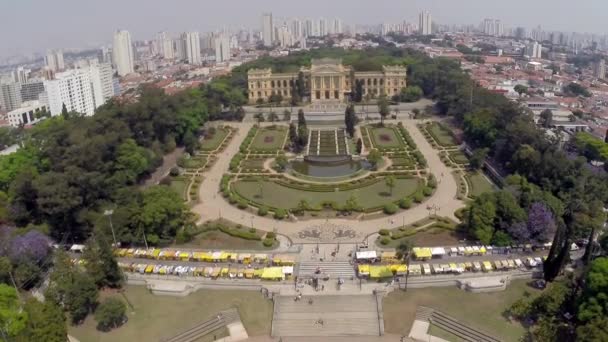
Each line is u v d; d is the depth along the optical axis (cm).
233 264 18112
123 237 19112
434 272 17025
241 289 16838
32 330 13225
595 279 13262
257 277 17212
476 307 15488
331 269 17650
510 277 16850
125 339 14525
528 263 17350
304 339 14425
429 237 19762
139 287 17112
